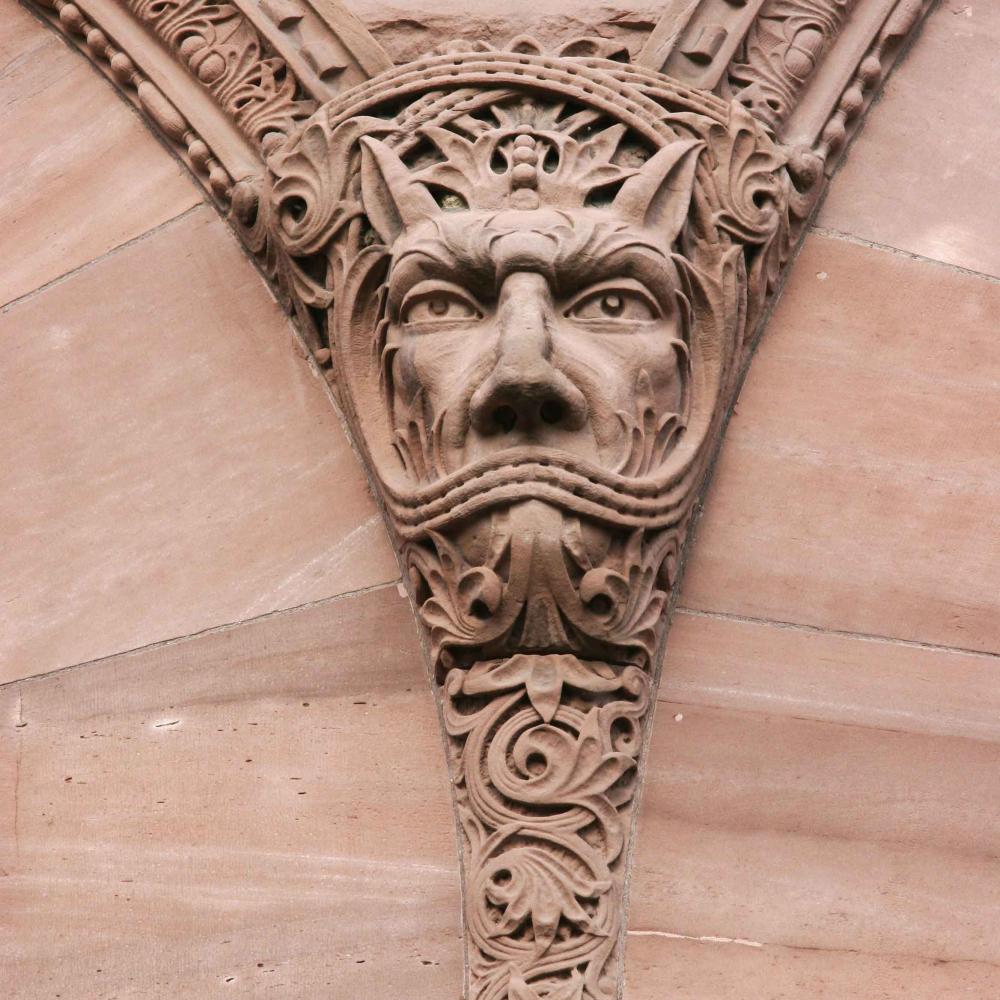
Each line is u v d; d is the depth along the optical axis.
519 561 7.55
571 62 8.77
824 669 8.05
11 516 8.50
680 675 7.98
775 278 8.79
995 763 7.92
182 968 7.48
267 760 7.87
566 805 7.47
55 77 9.65
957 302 8.95
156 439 8.64
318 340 8.74
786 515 8.37
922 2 9.73
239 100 9.13
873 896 7.59
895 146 9.38
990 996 7.43
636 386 7.91
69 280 9.05
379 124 8.64
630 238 8.05
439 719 7.92
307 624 8.16
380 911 7.54
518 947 7.27
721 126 8.70
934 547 8.36
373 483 8.44
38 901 7.63
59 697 8.07
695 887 7.55
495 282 7.97
